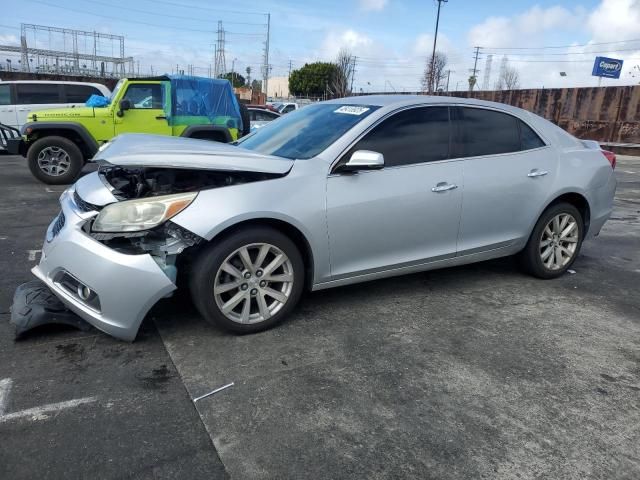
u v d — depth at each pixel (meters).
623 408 2.81
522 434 2.57
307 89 61.19
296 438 2.49
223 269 3.31
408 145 3.93
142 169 3.53
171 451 2.37
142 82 9.77
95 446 2.39
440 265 4.20
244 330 3.48
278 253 3.47
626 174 13.99
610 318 4.00
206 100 10.16
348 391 2.89
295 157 3.78
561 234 4.79
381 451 2.42
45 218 6.76
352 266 3.77
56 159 9.59
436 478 2.26
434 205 3.96
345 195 3.61
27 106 12.90
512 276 4.89
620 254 5.83
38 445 2.38
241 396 2.82
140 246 3.20
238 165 3.34
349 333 3.60
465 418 2.68
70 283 3.26
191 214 3.14
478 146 4.25
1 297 4.02
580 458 2.41
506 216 4.38
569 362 3.29
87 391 2.82
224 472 2.26
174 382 2.94
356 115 3.98
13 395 2.75
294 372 3.08
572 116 22.59
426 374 3.10
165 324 3.64
